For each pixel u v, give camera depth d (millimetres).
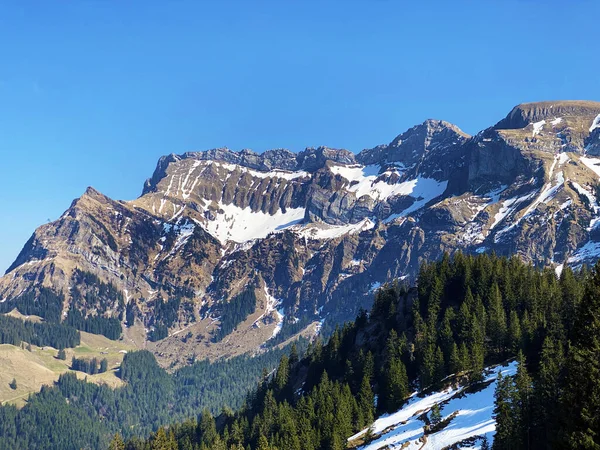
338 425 165625
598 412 86438
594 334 94125
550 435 99750
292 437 167500
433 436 135750
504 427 110750
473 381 158375
